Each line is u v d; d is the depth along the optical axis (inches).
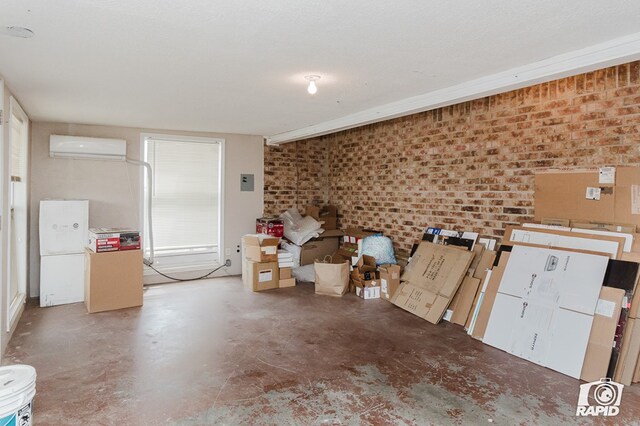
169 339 138.0
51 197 195.5
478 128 168.9
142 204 216.1
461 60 108.0
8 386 76.9
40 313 167.0
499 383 107.2
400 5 76.4
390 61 108.8
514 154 155.1
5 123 128.2
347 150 251.8
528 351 122.3
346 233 241.3
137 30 88.8
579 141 134.9
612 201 125.4
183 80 127.2
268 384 106.0
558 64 104.5
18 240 171.3
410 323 156.6
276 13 80.1
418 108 148.5
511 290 135.8
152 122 199.8
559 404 96.5
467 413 92.3
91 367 115.9
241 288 210.7
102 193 206.5
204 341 136.3
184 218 229.6
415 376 111.0
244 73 120.0
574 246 128.1
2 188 122.6
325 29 88.2
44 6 77.3
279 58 106.7
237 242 243.4
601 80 129.0
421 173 197.2
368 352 127.7
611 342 108.3
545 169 144.8
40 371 113.1
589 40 93.8
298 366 117.0
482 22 84.0
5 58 106.5
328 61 109.3
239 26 86.7
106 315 164.6
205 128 218.7
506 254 144.5
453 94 133.6
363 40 94.3
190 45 97.7
